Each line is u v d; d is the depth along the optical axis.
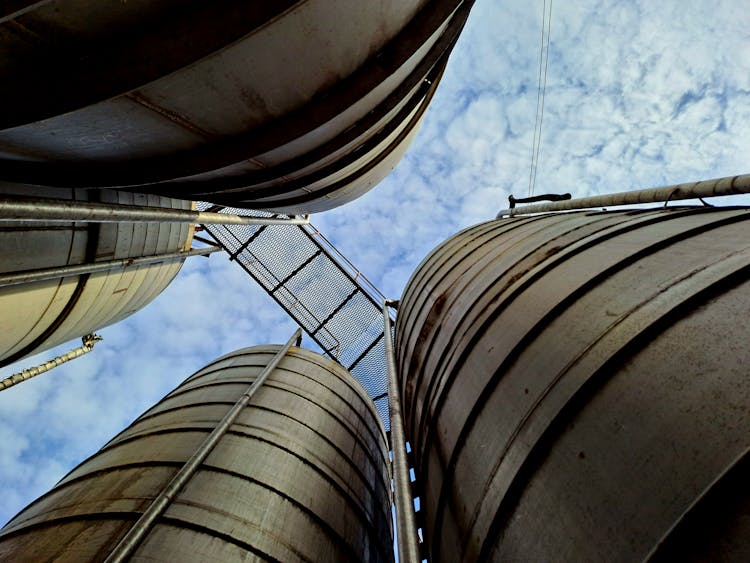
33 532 3.75
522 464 2.41
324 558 4.18
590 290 2.90
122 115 3.05
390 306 11.63
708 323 2.04
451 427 3.49
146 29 2.59
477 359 3.51
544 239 4.31
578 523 1.96
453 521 3.14
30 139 3.10
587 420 2.20
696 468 1.64
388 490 7.20
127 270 7.80
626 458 1.91
